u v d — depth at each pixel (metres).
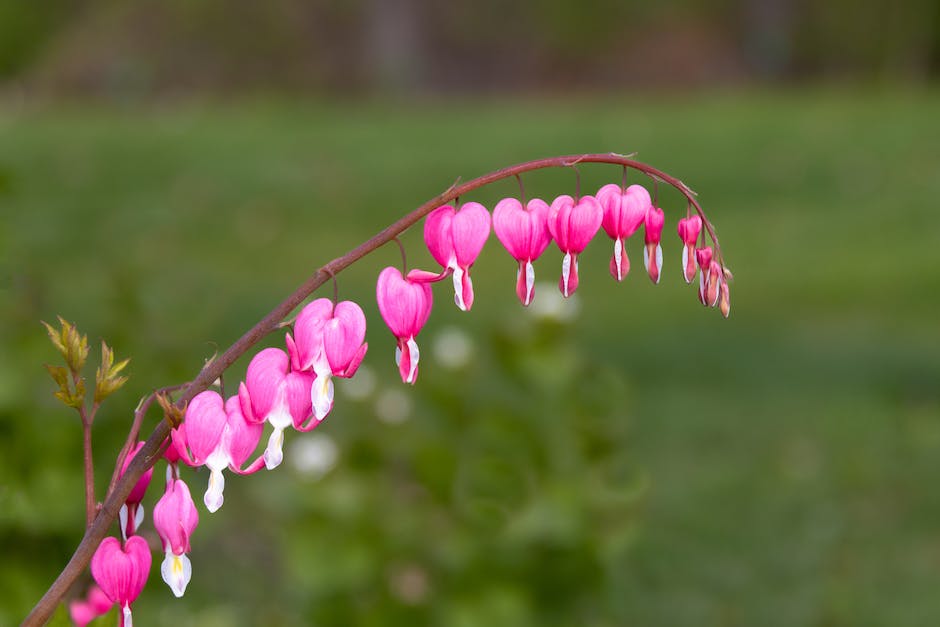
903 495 9.10
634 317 14.18
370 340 12.38
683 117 26.80
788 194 20.38
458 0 38.41
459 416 5.90
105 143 23.11
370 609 5.44
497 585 5.36
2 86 37.28
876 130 23.94
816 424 10.55
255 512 7.76
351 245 17.56
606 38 38.50
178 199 19.48
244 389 2.01
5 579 4.31
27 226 16.53
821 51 39.62
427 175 21.45
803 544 8.27
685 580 7.82
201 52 35.97
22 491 4.35
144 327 5.47
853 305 14.77
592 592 5.53
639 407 10.98
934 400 11.27
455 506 5.55
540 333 5.91
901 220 18.28
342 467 5.70
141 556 2.05
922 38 39.69
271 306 13.14
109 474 4.70
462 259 2.08
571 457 5.79
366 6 36.91
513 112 29.27
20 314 4.84
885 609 7.47
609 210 2.17
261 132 24.94
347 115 28.56
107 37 35.78
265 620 6.53
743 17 39.25
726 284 2.23
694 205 2.22
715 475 9.38
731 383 11.73
